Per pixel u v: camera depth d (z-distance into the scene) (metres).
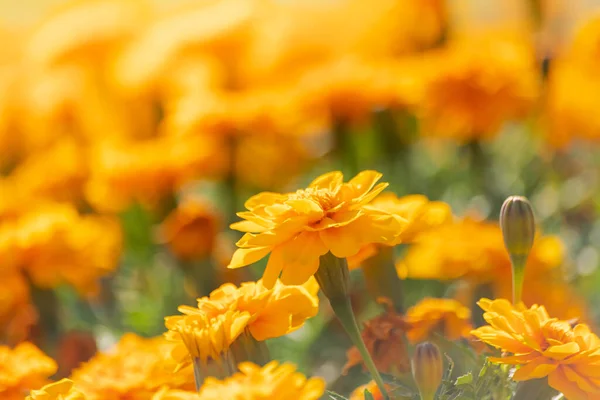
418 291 1.08
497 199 1.39
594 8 1.56
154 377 0.80
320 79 1.39
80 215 1.43
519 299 0.81
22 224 1.13
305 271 0.76
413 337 0.82
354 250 0.76
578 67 1.45
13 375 0.81
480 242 0.95
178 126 1.34
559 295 0.95
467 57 1.37
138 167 1.29
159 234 1.28
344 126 1.39
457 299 0.95
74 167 1.43
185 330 0.77
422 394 0.76
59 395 0.75
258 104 1.34
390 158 1.41
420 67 1.46
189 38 1.55
